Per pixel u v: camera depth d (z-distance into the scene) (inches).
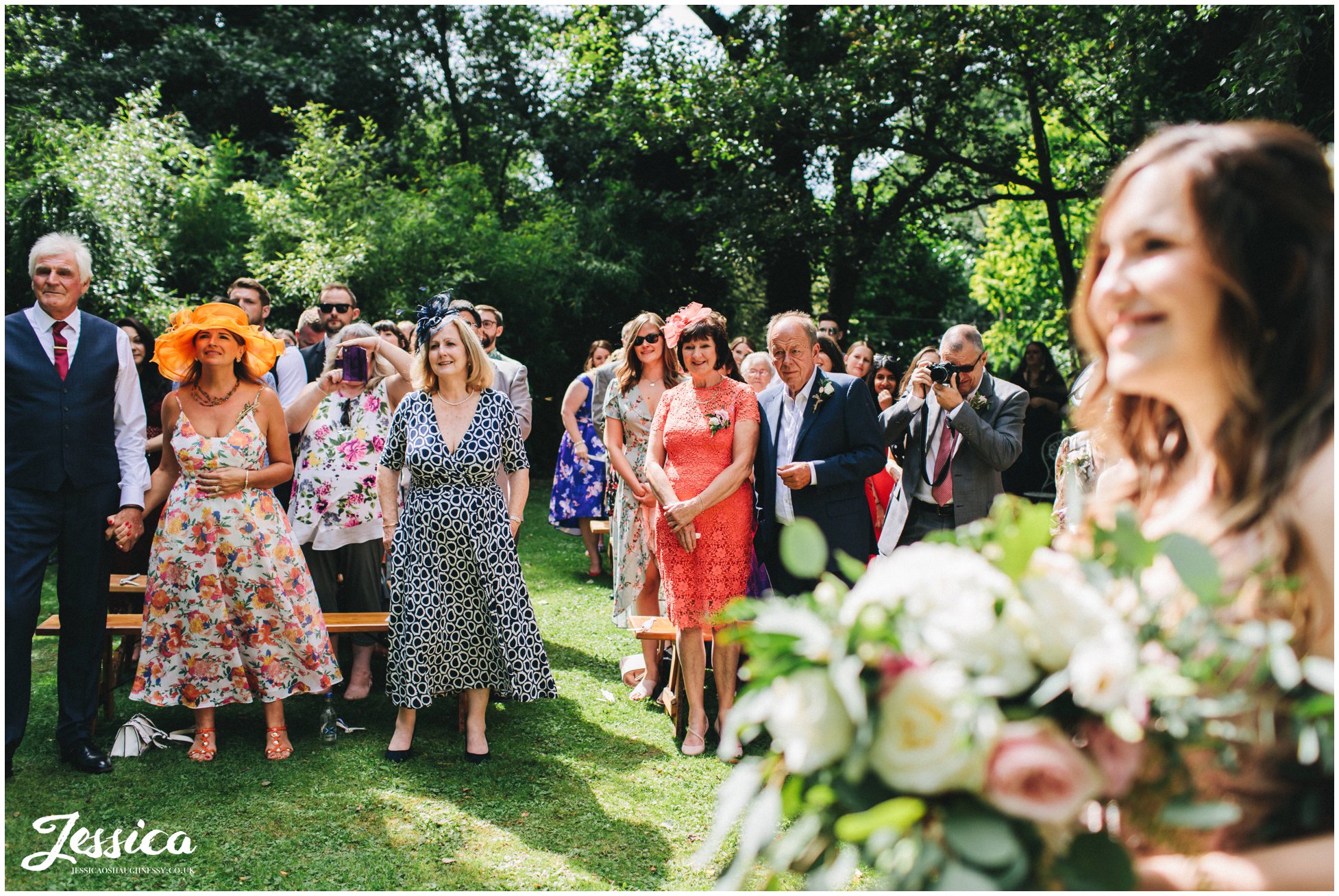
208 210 481.1
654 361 191.3
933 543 44.9
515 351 563.5
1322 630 38.4
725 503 157.8
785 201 545.6
